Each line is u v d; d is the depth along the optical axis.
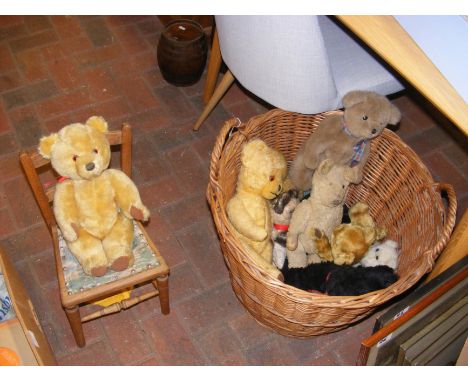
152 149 2.14
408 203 1.67
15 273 1.54
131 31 2.57
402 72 1.22
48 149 1.32
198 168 2.10
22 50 2.44
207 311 1.74
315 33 1.41
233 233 1.38
